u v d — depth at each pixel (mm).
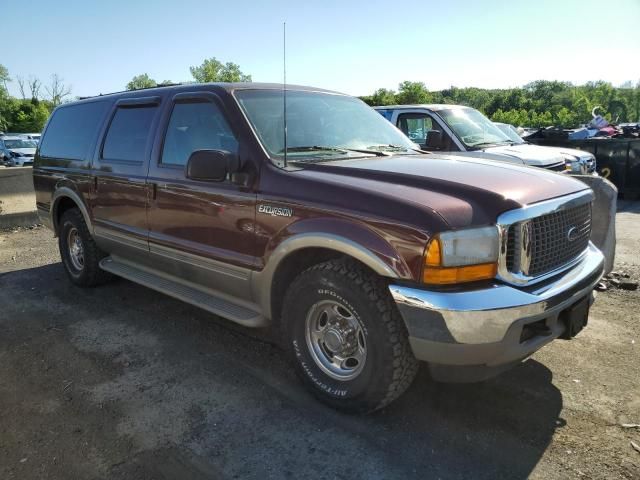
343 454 2781
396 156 3773
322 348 3225
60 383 3561
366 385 2939
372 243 2732
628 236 7883
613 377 3545
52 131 5859
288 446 2854
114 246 4828
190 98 3979
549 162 7859
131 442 2898
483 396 3328
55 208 5680
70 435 2969
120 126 4691
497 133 9023
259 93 3879
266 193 3262
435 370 2752
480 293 2592
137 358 3916
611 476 2588
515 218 2693
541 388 3416
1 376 3676
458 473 2631
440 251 2561
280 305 3463
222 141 3641
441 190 2855
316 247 3023
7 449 2850
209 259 3709
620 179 12141
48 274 6223
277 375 3639
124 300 5203
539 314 2668
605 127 15352
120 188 4504
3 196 9188
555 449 2801
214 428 3020
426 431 2973
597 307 4809
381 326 2795
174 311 4871
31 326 4578
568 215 3113
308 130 3812
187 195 3793
